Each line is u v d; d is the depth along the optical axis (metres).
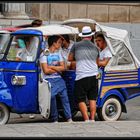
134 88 13.48
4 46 12.48
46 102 11.87
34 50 12.11
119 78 13.12
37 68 12.00
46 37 12.12
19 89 12.08
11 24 19.55
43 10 20.81
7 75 12.14
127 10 21.75
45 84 11.84
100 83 12.77
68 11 21.11
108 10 21.52
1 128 10.48
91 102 12.22
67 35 12.69
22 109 12.12
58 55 12.05
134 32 21.77
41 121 13.35
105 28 13.05
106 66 12.84
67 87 12.55
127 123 11.35
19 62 12.14
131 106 16.69
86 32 12.18
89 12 21.34
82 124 11.10
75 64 12.33
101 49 12.93
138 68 13.48
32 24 14.66
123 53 13.21
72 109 12.64
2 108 11.95
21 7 19.84
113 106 13.15
